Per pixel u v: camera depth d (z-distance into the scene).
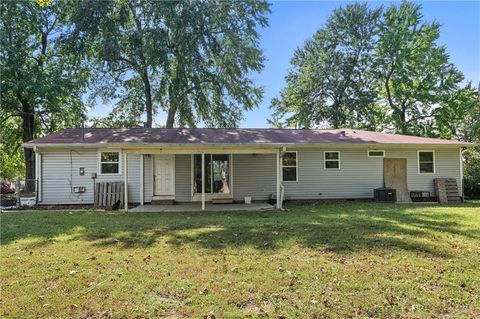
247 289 4.06
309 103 29.33
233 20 21.38
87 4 19.06
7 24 19.94
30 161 21.78
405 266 4.96
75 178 13.80
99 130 16.09
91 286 4.17
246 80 22.69
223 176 14.92
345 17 29.08
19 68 19.36
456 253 5.67
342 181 15.55
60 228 8.02
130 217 9.98
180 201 14.51
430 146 15.30
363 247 6.01
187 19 19.36
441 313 3.47
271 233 7.20
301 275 4.54
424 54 26.86
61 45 20.45
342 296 3.86
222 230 7.60
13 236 7.12
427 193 15.76
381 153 15.75
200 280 4.36
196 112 22.56
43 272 4.70
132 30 20.86
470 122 26.66
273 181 15.14
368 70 28.80
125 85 22.91
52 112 22.36
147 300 3.76
